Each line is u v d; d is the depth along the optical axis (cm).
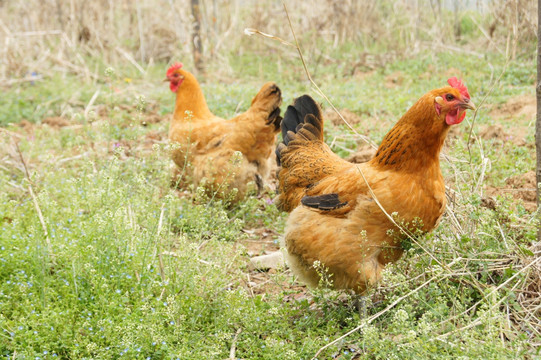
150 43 1628
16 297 441
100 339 389
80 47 1502
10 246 495
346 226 400
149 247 496
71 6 1476
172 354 371
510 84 1099
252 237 632
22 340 384
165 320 412
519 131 830
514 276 400
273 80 1324
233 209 657
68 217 577
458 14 1535
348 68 1373
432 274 427
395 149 397
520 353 344
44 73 1336
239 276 495
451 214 486
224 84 1264
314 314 432
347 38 1538
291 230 427
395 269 437
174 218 618
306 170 454
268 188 739
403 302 429
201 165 671
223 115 1003
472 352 339
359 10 1524
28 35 1431
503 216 478
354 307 452
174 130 709
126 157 822
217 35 1545
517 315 401
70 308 426
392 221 389
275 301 449
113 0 1617
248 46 1542
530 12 1168
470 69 1228
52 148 899
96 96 1079
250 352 395
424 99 389
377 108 1006
